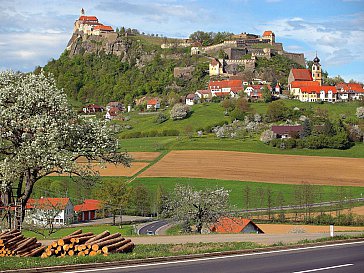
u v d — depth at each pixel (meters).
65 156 35.75
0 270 20.86
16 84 38.44
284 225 82.88
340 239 34.31
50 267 21.50
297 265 23.20
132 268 22.28
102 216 111.06
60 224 90.50
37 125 35.75
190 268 22.27
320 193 107.56
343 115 191.62
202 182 117.00
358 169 126.62
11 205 36.53
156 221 99.75
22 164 35.66
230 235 40.81
